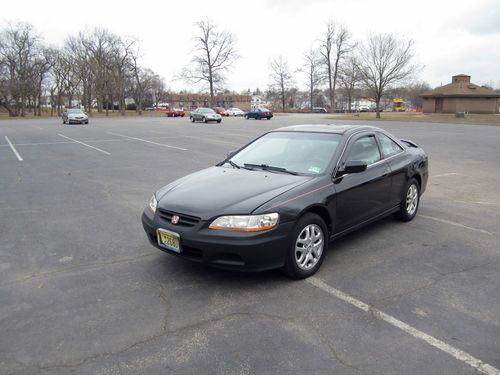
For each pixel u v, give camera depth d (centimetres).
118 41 7144
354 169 434
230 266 358
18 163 1173
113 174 984
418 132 2380
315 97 11212
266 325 313
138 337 299
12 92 6681
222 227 356
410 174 569
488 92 5459
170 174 984
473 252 465
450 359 271
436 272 410
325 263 434
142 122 4025
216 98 12444
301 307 341
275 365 266
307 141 497
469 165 1138
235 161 511
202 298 357
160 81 11638
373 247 481
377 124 3347
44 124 3678
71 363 270
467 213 634
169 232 377
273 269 391
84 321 321
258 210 361
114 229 556
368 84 4494
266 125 3312
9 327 313
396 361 269
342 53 7706
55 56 7000
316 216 402
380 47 4372
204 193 402
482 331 303
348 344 288
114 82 7050
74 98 9919
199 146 1595
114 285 384
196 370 262
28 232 545
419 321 318
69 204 696
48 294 367
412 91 10244
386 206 526
